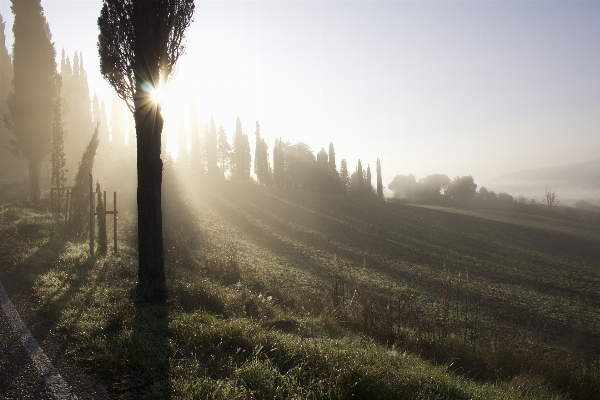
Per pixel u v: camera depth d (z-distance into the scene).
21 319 6.52
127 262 11.88
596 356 13.18
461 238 56.09
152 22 9.34
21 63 26.94
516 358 9.67
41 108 27.34
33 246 12.86
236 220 48.03
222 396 4.25
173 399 4.16
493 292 27.25
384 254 39.00
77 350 5.40
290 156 105.06
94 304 7.46
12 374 4.59
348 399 4.47
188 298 8.62
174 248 15.70
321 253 34.66
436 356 9.33
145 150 9.13
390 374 5.22
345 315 10.94
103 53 9.65
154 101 9.26
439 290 24.80
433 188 135.75
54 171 26.06
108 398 4.16
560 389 8.80
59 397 4.12
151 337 5.91
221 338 5.99
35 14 27.59
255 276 13.96
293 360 5.51
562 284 33.97
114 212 13.62
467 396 5.61
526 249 53.00
